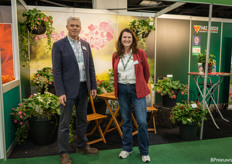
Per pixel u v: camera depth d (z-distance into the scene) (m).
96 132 3.67
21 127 3.05
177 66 5.20
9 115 2.78
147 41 4.93
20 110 2.87
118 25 4.74
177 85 3.97
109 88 4.20
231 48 5.54
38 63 4.36
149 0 6.51
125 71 2.46
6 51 3.35
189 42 5.21
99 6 4.81
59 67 2.27
